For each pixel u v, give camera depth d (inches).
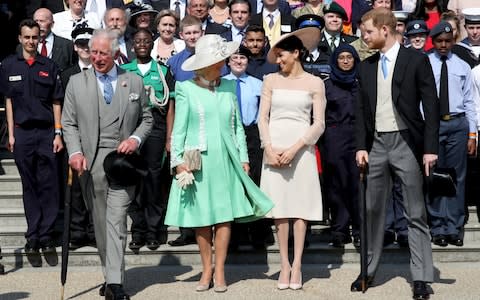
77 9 441.7
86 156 313.6
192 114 326.0
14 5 508.7
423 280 317.4
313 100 336.8
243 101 373.4
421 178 320.8
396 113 319.3
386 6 444.1
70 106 315.0
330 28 405.4
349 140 369.7
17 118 366.9
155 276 351.9
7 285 339.9
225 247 328.2
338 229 370.9
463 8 467.5
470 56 410.6
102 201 315.0
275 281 342.6
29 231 366.6
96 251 367.6
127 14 414.9
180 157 323.3
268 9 438.6
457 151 378.0
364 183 324.5
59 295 325.1
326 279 345.1
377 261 331.6
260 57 382.6
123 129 314.7
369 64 325.1
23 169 365.7
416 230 320.8
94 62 312.8
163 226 382.0
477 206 398.3
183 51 394.3
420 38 402.9
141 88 318.3
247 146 373.1
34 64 366.9
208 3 438.9
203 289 327.9
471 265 368.2
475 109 385.4
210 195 323.9
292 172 333.1
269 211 330.0
